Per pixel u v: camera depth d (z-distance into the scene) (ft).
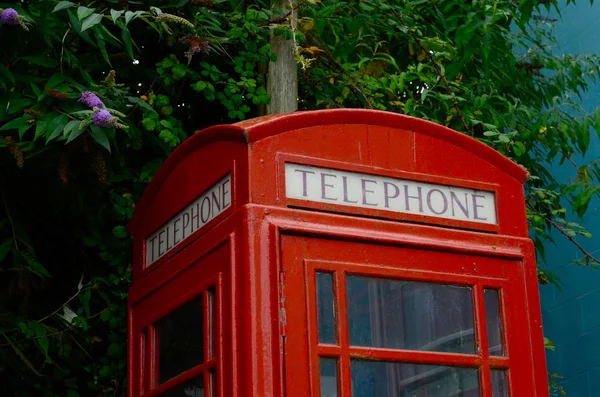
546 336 26.58
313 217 9.11
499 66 19.48
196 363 9.46
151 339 10.53
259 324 8.56
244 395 8.43
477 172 10.33
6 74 12.16
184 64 15.53
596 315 24.30
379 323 9.11
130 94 14.47
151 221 11.14
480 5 17.67
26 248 13.60
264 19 15.42
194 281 9.64
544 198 18.88
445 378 9.35
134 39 15.28
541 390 9.79
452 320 9.57
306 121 9.43
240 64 15.20
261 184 9.04
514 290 10.01
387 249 9.37
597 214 24.67
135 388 10.79
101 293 13.94
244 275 8.70
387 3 17.85
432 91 17.28
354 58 18.49
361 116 9.74
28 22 12.26
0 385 13.46
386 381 8.99
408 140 9.97
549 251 26.43
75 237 14.05
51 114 12.04
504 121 18.31
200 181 9.99
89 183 13.55
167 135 14.25
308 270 8.86
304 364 8.59
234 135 9.31
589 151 25.11
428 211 9.83
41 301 13.88
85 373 13.92
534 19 22.66
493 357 9.61
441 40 17.84
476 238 9.98
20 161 11.74
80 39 14.42
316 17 16.44
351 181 9.50
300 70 16.60
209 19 15.55
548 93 21.18
